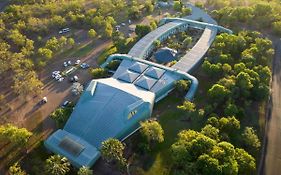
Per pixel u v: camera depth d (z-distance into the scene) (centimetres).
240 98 16025
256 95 15875
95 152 12962
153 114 15550
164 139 14100
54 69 18950
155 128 13475
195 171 11575
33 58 19875
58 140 13488
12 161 13100
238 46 19750
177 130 14575
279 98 16650
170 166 12888
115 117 14088
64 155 12938
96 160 12962
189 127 14700
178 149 12319
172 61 19525
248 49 19288
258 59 19075
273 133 14512
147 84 16225
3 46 19762
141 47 19850
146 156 13300
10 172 11869
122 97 14875
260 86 15862
